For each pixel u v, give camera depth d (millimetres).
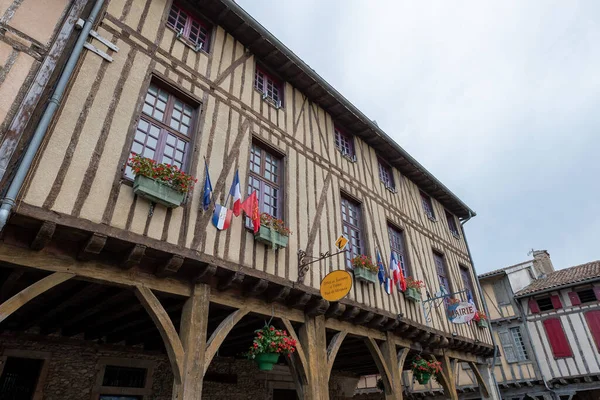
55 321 5770
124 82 4805
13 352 5684
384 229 8820
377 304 7246
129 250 4090
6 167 3447
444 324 9242
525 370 14969
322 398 5512
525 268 16688
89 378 6246
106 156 4281
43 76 3963
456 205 12938
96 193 4051
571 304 14766
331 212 7379
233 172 5648
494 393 10500
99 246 3844
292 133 7293
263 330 5168
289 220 6336
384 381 6988
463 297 11047
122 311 5293
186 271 4719
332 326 6418
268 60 7430
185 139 5410
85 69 4469
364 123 9141
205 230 4891
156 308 4242
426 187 11750
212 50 6336
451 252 11719
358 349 8531
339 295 5348
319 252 6625
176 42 5766
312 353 5754
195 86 5746
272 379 8930
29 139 3713
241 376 8422
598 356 13641
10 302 3350
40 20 4188
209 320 6102
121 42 4996
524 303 15961
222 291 5016
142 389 6730
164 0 5859
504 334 16031
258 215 5348
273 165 6777
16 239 3582
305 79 7852
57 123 4004
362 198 8531
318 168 7578
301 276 5930
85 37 4434
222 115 5930
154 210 4461
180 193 4629
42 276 4371
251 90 6738
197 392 4105
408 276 9070
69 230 3730
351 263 7293
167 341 4184
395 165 10719
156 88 5375
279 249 5855
